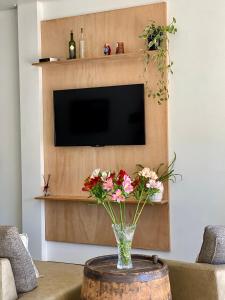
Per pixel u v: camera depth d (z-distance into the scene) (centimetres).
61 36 504
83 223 503
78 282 288
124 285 221
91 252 503
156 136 461
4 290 244
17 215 541
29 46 516
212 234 250
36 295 259
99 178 245
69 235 510
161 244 462
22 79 521
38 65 504
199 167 443
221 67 432
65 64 502
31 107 518
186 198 449
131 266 238
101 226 494
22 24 518
